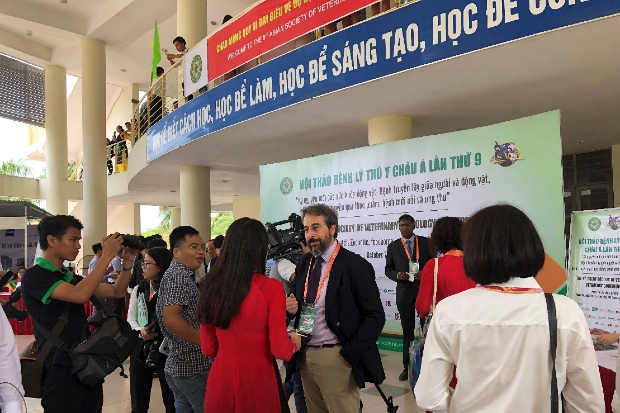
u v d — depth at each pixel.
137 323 3.12
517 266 1.15
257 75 5.38
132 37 12.19
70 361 2.08
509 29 3.47
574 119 5.73
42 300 2.04
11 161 18.12
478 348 1.15
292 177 6.20
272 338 1.77
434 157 4.90
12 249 7.13
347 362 2.16
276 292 1.83
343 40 4.48
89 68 12.09
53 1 11.27
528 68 4.02
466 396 1.16
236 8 10.88
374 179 5.39
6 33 12.14
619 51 3.66
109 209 17.72
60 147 13.56
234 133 6.16
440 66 3.94
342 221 5.66
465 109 5.27
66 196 13.55
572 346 1.11
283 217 6.26
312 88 4.76
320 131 6.16
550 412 1.10
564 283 3.91
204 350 1.93
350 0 4.40
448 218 2.51
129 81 15.77
